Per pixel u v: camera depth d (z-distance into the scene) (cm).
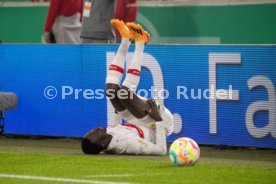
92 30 3400
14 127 3397
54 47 3288
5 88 3397
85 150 2762
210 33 4084
